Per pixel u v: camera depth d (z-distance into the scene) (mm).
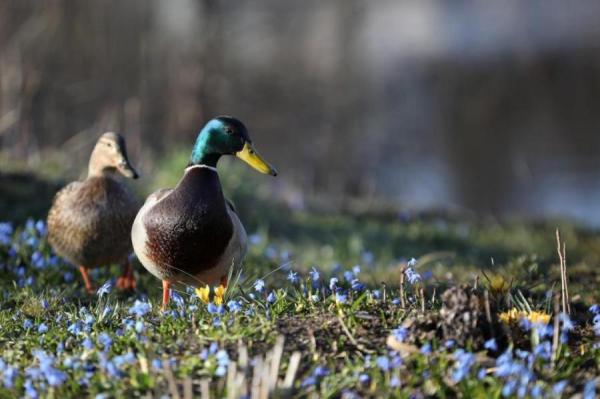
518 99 32906
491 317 5762
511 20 35750
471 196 25781
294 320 6348
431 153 28078
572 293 9164
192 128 21328
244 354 5348
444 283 9180
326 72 26344
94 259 8938
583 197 25594
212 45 21891
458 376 5129
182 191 7129
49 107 20016
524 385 5109
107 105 20812
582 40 34812
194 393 5277
